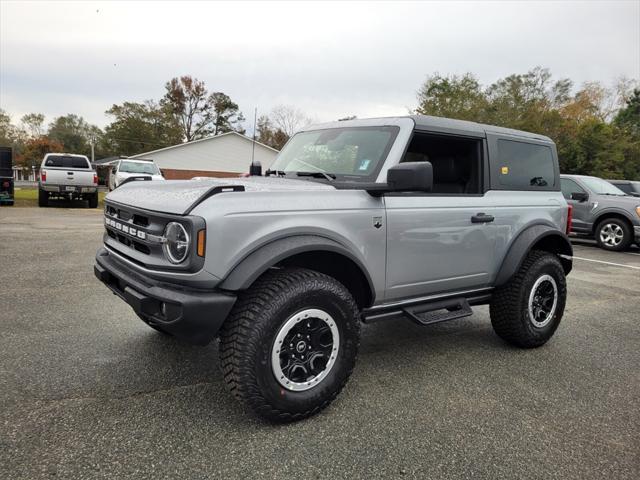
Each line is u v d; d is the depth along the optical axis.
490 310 4.21
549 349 4.26
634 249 11.86
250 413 2.85
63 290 5.39
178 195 2.71
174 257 2.53
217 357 3.65
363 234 3.05
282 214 2.69
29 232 9.74
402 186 2.81
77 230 10.30
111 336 4.02
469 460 2.47
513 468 2.42
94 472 2.23
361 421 2.83
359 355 3.96
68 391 3.03
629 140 35.53
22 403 2.85
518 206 4.08
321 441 2.59
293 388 2.71
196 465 2.32
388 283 3.28
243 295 2.69
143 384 3.17
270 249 2.59
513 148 4.16
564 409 3.09
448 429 2.78
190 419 2.75
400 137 3.32
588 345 4.40
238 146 41.47
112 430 2.60
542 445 2.64
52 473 2.21
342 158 3.52
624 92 52.34
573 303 6.00
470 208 3.70
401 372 3.61
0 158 15.84
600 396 3.30
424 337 4.48
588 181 11.78
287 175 3.74
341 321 2.86
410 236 3.32
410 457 2.48
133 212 2.88
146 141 66.94
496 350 4.18
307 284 2.71
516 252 3.98
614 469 2.44
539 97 47.88
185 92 67.38
